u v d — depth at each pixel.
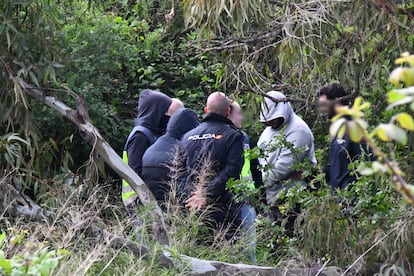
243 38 10.20
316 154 11.77
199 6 9.65
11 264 6.69
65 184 11.89
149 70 18.55
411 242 9.73
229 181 11.86
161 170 12.93
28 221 11.38
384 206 10.05
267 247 12.10
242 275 10.67
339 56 10.09
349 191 10.44
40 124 14.76
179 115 13.38
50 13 12.34
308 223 10.32
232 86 12.17
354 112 3.94
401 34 9.63
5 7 11.48
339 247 10.28
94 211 11.34
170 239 11.48
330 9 9.46
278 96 11.95
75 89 16.05
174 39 18.77
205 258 11.71
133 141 13.65
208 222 12.55
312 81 10.89
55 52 12.29
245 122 13.18
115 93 18.30
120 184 15.27
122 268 10.53
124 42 17.50
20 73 11.55
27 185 11.78
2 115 11.77
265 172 12.36
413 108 3.85
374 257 10.06
